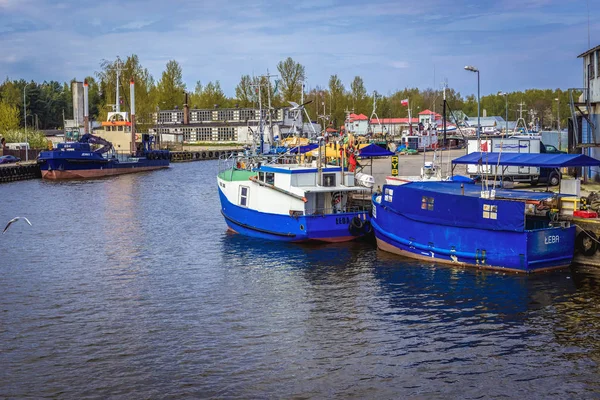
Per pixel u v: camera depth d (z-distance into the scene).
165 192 70.50
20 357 22.56
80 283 31.69
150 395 19.84
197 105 174.62
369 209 42.72
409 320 25.89
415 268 33.25
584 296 28.03
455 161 41.84
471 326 25.08
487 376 20.88
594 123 50.94
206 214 53.16
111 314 26.97
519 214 30.62
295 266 34.56
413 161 89.19
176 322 25.97
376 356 22.50
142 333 24.77
